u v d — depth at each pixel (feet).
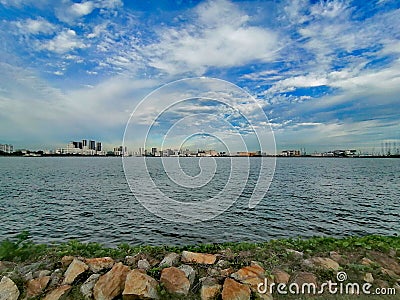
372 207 50.75
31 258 14.23
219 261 13.75
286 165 189.78
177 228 37.68
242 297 10.94
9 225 39.81
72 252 14.88
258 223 39.63
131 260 13.94
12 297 10.89
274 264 13.64
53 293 11.09
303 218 42.42
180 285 11.57
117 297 10.94
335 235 34.88
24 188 76.13
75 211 48.01
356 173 124.77
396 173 124.57
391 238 17.39
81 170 136.36
